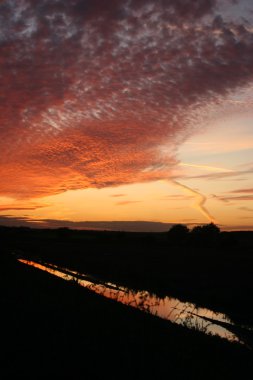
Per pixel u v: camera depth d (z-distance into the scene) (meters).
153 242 72.50
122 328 9.20
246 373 7.35
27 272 20.22
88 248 53.06
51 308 10.70
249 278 21.88
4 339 7.90
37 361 6.82
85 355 7.21
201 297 16.47
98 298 13.12
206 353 8.23
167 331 9.59
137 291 17.88
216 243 63.16
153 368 6.85
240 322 12.62
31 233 124.88
